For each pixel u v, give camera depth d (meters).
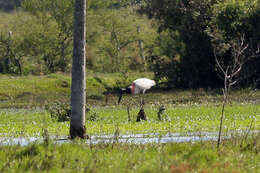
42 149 28.06
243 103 94.56
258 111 77.12
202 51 140.38
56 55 181.38
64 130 51.09
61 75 147.88
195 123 57.62
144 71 172.75
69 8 180.25
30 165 24.92
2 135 45.62
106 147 31.61
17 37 177.75
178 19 142.62
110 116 75.75
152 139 40.59
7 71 175.88
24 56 179.62
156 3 143.12
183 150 29.56
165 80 153.88
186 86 145.00
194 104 94.81
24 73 173.62
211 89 130.88
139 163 25.56
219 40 129.38
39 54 179.62
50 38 179.62
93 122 64.94
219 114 73.25
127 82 147.88
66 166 25.25
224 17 126.12
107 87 142.88
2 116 80.31
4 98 119.31
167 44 148.50
